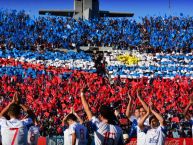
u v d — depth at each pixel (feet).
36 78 143.13
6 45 189.78
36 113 102.01
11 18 208.03
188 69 177.88
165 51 203.72
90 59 182.50
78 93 121.49
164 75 171.83
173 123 94.73
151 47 202.90
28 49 192.03
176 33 214.69
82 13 229.25
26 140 38.68
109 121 36.96
